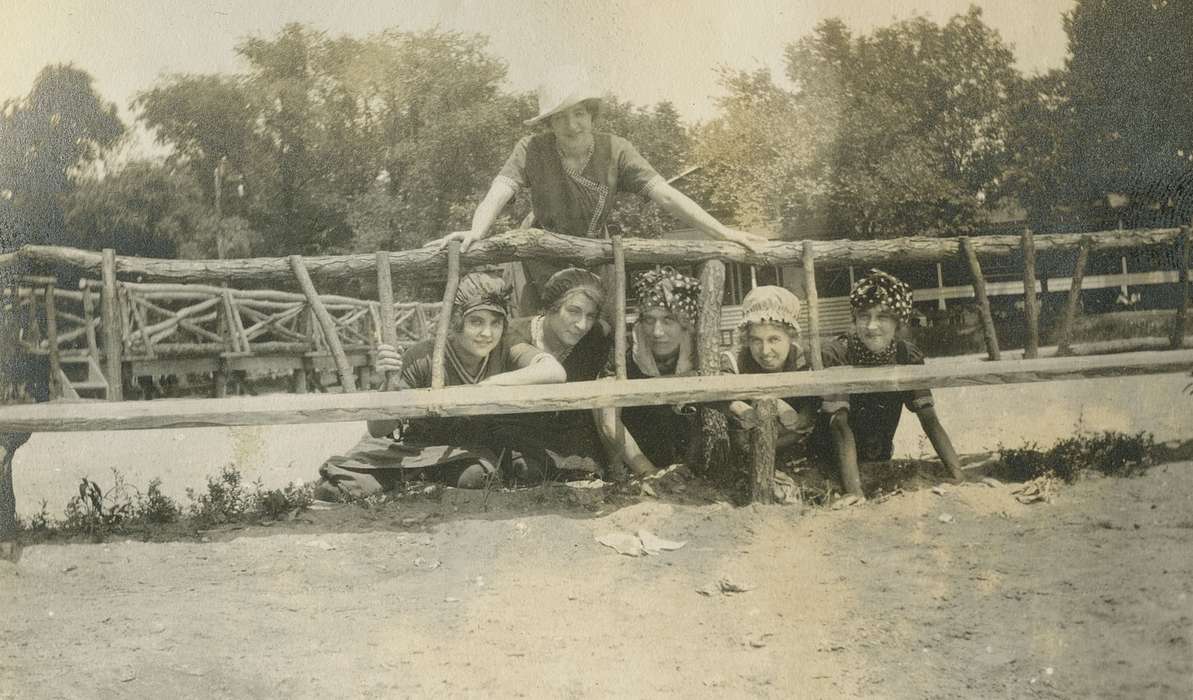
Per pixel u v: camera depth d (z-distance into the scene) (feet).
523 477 18.04
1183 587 16.48
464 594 16.63
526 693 15.05
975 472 18.45
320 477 17.76
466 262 17.75
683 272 18.08
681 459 18.29
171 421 17.12
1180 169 18.52
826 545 17.37
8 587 16.48
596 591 16.69
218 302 17.75
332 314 17.75
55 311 17.58
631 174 17.89
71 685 14.88
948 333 18.43
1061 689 15.01
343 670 15.37
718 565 17.03
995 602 16.37
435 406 17.38
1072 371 18.33
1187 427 18.40
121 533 17.44
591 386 17.65
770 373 18.16
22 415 17.01
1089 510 17.87
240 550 17.10
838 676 15.26
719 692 15.07
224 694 14.93
